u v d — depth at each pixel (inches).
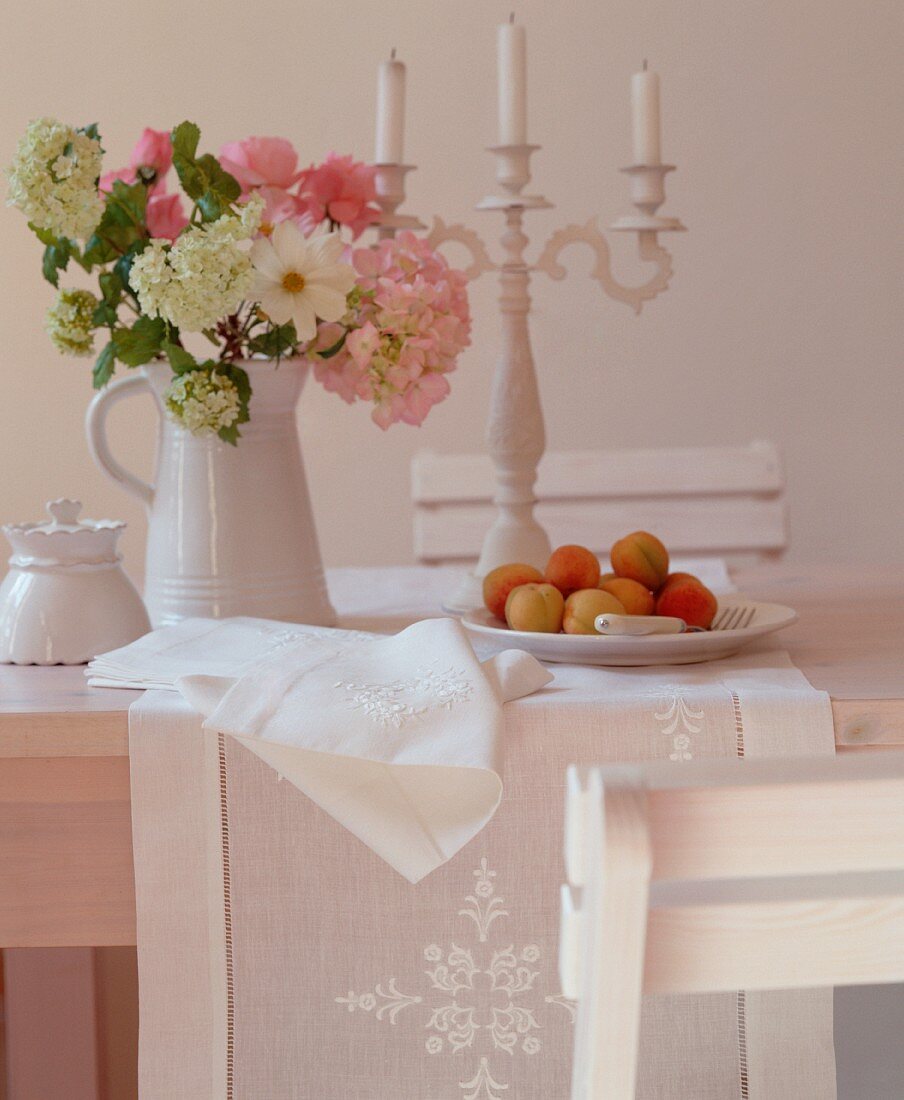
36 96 90.4
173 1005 37.7
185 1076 37.8
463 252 92.0
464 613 49.7
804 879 22.1
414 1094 37.7
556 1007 37.4
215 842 37.4
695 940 21.1
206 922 37.5
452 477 76.7
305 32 90.0
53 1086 64.5
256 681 37.7
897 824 20.5
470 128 90.9
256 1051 37.8
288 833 37.2
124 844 38.5
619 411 93.8
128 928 38.9
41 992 63.9
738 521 77.1
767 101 91.0
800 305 93.0
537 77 90.7
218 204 43.1
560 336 93.1
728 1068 37.2
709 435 94.2
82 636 43.8
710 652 42.1
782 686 38.4
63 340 45.7
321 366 46.1
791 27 90.4
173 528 46.8
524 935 37.3
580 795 20.7
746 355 93.4
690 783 20.5
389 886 37.2
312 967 37.6
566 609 43.1
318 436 93.8
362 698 36.6
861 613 50.6
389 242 46.5
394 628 49.1
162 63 90.2
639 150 51.6
